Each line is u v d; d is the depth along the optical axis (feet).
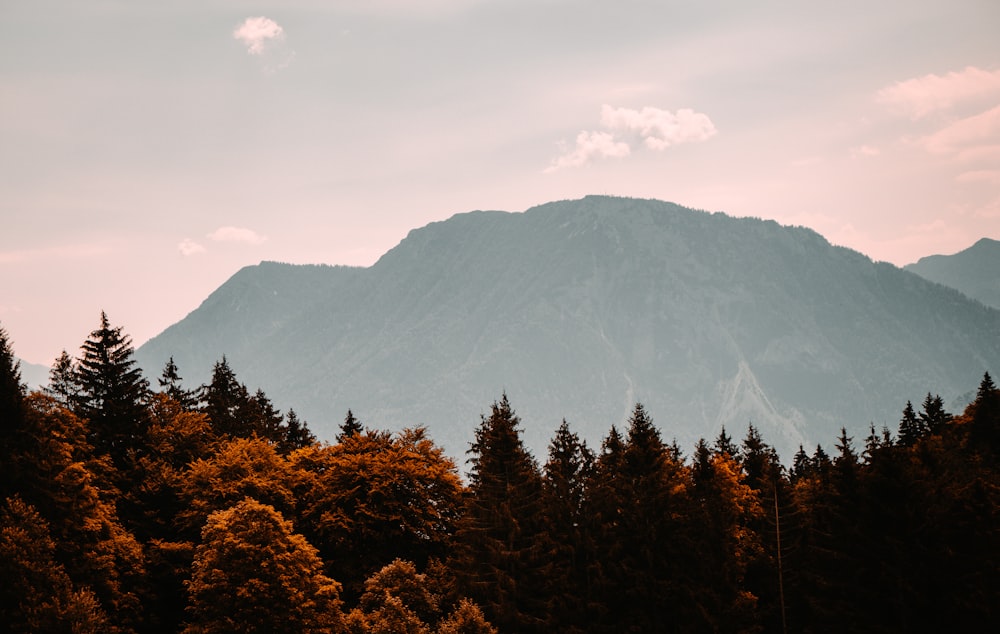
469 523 233.96
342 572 242.17
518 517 233.96
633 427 246.68
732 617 226.38
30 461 193.77
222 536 196.34
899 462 219.61
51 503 193.57
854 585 218.38
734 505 242.17
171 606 224.12
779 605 244.42
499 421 241.55
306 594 196.44
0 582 171.01
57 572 177.78
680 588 225.76
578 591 231.50
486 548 229.45
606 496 240.94
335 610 199.82
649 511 233.96
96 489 215.10
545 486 253.65
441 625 201.16
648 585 226.79
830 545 231.71
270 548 193.47
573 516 241.55
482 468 241.76
